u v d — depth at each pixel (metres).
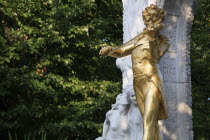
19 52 15.30
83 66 15.72
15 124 13.88
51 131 13.90
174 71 8.20
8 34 15.09
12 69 14.18
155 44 5.55
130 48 6.00
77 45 14.70
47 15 15.47
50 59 15.17
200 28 16.08
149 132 5.41
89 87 14.86
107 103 13.86
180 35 8.31
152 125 5.45
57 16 14.77
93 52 15.48
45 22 15.18
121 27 16.20
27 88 14.02
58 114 14.54
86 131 14.68
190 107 8.29
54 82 14.44
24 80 13.83
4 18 15.53
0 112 13.85
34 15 15.44
